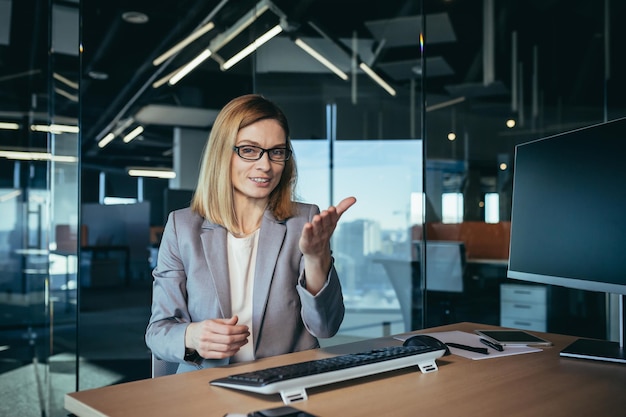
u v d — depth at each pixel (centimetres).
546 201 133
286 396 83
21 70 618
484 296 440
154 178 424
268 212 138
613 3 509
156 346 115
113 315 422
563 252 125
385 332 502
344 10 515
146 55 423
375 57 539
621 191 109
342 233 531
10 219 668
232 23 458
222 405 82
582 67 624
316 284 116
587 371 104
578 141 123
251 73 468
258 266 130
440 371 104
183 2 437
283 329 129
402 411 78
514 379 98
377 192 537
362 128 537
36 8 524
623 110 492
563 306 404
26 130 650
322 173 527
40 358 455
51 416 301
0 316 617
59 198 323
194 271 129
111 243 416
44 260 678
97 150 408
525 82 670
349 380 96
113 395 88
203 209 137
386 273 512
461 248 445
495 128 718
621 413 78
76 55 330
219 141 132
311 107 515
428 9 548
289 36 494
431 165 703
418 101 549
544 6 565
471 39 612
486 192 713
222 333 103
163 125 426
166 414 78
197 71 441
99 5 411
